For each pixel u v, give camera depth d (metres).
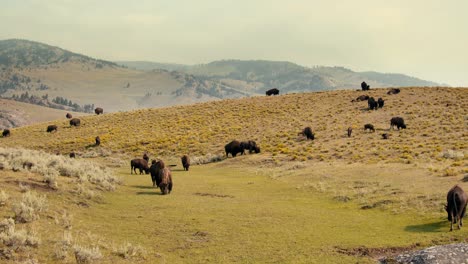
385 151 40.62
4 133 75.19
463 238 14.70
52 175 20.91
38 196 17.31
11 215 14.14
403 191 23.02
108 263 11.94
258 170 38.59
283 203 22.80
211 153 52.69
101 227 15.57
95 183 23.78
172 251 13.66
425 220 17.67
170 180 25.20
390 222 17.88
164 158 52.19
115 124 76.75
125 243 13.91
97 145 61.16
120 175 33.44
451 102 63.19
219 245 14.41
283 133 57.41
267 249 14.02
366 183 26.83
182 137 61.75
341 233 16.09
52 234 13.42
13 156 25.53
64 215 15.56
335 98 78.12
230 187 28.69
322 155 42.38
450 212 16.03
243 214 19.36
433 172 27.30
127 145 60.28
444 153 35.44
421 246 14.24
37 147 63.06
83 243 13.14
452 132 47.12
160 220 17.50
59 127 78.56
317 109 71.19
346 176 30.19
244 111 76.38
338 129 55.88
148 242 14.38
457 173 25.41
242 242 14.79
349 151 42.84
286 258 13.15
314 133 55.12
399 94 74.44
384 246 14.34
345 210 20.89
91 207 18.53
